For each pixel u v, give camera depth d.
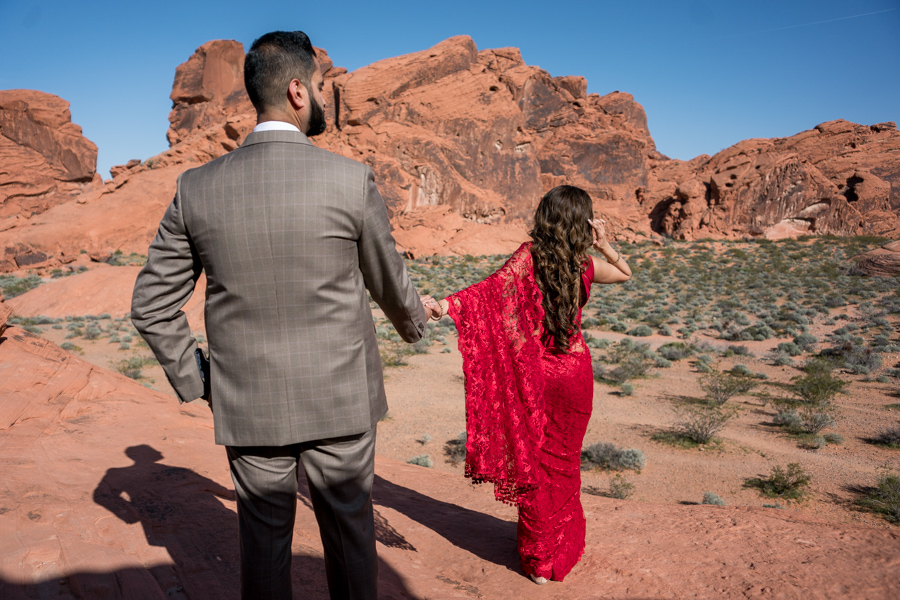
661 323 29.66
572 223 2.13
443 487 3.32
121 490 2.33
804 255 50.44
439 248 52.06
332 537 1.34
